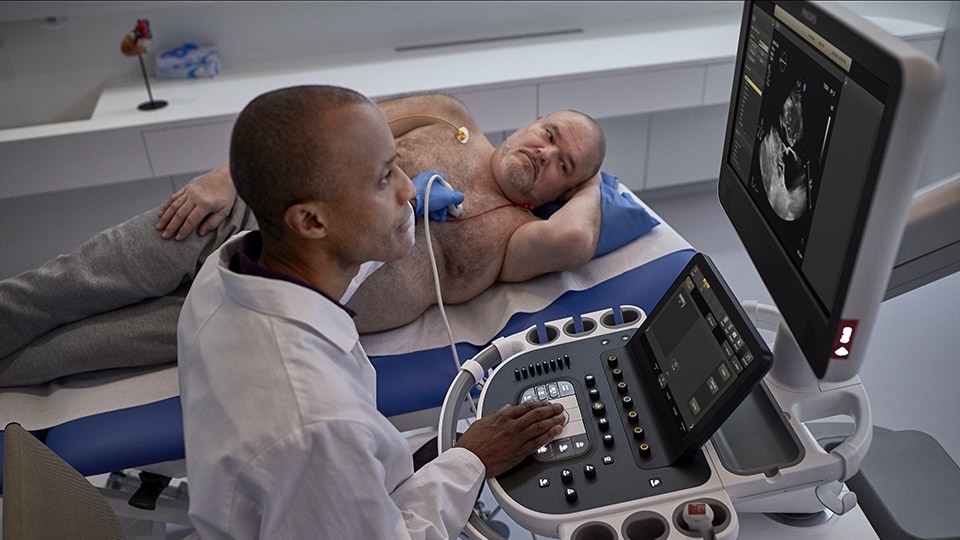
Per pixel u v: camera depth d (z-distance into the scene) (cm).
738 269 276
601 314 128
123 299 159
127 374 162
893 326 164
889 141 66
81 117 291
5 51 272
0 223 274
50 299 154
